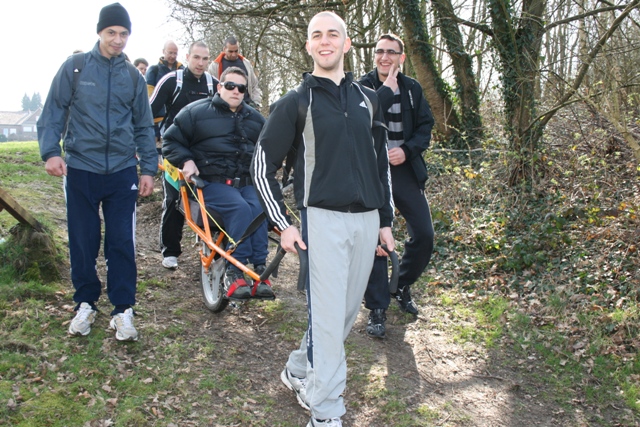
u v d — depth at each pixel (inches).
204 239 175.9
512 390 158.2
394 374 159.6
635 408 153.3
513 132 316.8
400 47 174.7
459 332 187.6
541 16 320.8
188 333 168.2
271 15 437.4
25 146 446.9
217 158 185.5
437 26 396.8
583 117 347.6
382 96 170.6
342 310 118.9
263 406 140.7
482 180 309.4
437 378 160.7
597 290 212.1
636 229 235.3
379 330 177.6
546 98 364.2
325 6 422.6
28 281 174.4
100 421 124.5
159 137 272.1
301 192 119.6
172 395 138.8
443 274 236.5
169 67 293.1
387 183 130.8
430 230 179.8
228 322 179.5
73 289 179.0
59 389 131.2
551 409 151.6
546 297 210.7
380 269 174.7
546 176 304.0
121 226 151.5
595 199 274.1
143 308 179.2
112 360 146.4
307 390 124.4
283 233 118.5
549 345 179.6
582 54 301.1
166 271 214.1
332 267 117.2
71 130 147.6
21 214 178.1
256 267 176.4
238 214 172.6
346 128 118.0
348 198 117.1
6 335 147.1
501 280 227.9
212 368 152.7
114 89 148.4
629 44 300.8
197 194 183.0
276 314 188.9
